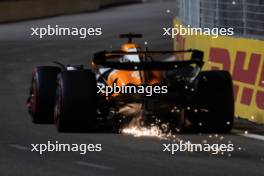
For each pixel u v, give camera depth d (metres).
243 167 24.77
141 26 100.75
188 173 23.59
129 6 150.00
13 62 64.12
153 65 30.84
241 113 36.47
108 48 74.81
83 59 66.06
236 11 38.81
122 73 31.73
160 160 25.70
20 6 114.00
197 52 31.56
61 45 78.50
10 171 23.86
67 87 30.47
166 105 30.56
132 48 31.89
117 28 98.12
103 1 145.38
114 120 31.69
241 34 38.28
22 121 34.47
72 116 30.50
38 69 33.78
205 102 31.30
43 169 24.17
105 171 23.84
